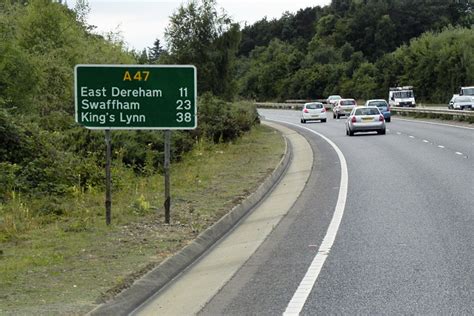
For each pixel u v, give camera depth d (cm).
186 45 6712
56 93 3844
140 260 1222
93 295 995
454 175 2416
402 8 18350
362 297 995
